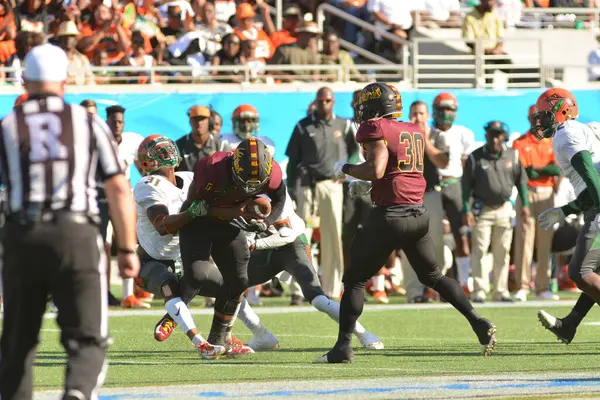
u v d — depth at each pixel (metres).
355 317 22.88
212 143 39.59
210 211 22.39
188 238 23.31
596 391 18.27
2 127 13.80
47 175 13.62
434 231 40.75
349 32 57.19
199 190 22.30
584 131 23.55
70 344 13.73
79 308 13.76
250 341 26.05
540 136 24.70
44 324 33.38
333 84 48.66
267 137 45.56
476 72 52.38
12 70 45.72
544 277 43.97
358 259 22.59
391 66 51.69
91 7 50.34
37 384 19.97
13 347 13.98
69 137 13.79
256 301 41.19
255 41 51.72
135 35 50.28
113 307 40.44
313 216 41.25
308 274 25.95
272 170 23.11
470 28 54.16
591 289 23.55
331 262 41.66
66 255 13.62
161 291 23.80
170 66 49.56
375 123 22.03
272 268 26.27
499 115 49.44
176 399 17.58
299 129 41.12
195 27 53.03
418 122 40.19
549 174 43.19
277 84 48.31
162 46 51.38
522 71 54.41
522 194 42.03
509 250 44.03
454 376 20.45
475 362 23.08
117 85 47.06
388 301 42.75
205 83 49.75
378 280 42.16
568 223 44.03
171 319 23.88
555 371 21.33
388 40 56.28
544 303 41.56
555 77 58.34
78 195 13.72
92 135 13.95
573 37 58.44
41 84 14.09
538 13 59.78
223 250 23.36
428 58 52.28
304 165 41.00
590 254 23.55
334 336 29.52
